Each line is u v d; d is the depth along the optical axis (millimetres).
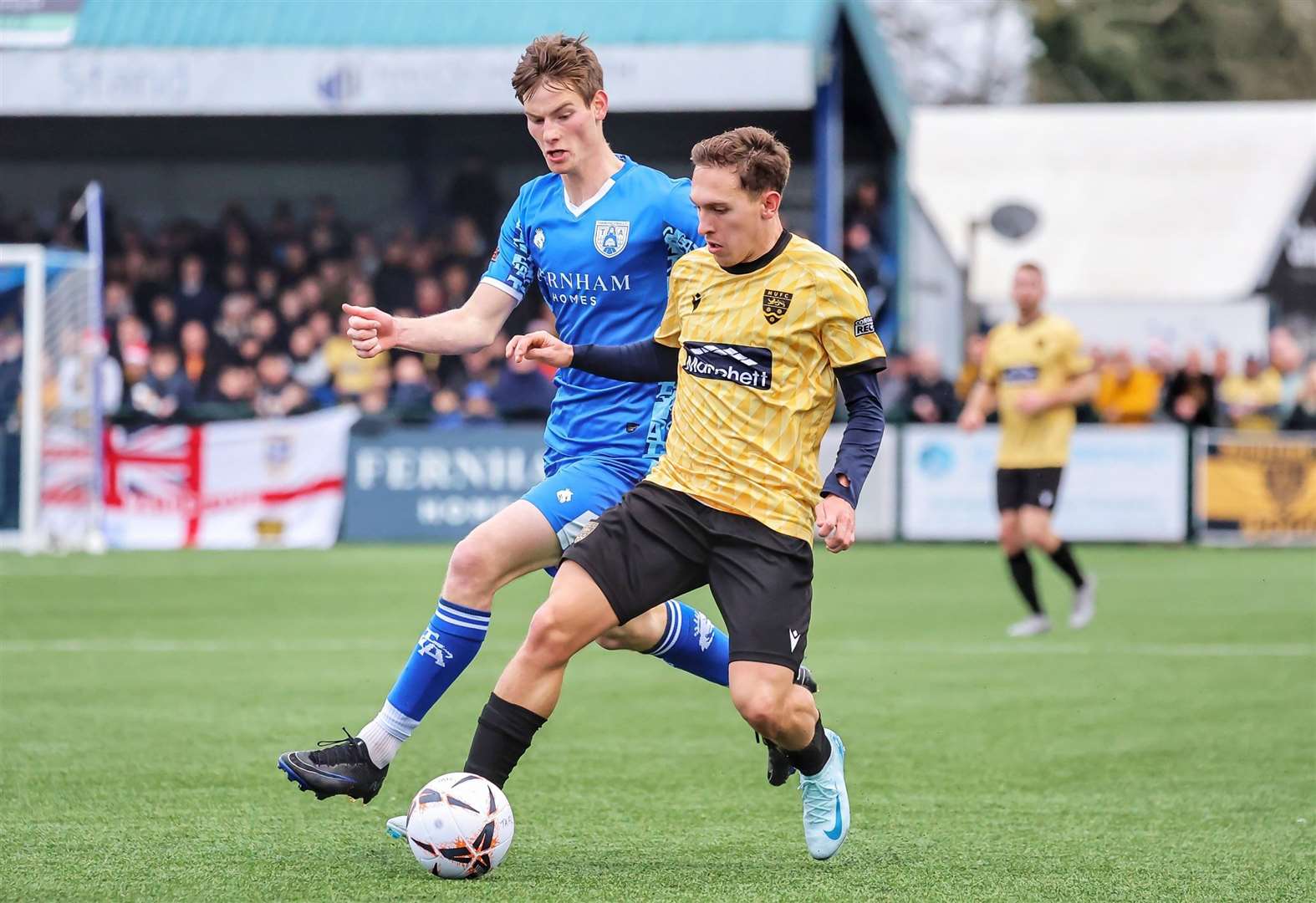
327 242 53219
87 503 43438
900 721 18391
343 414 44688
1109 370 45969
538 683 11383
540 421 45312
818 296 11156
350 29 47438
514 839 12492
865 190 53000
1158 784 14883
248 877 11078
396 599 31297
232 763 15547
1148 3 94938
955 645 25375
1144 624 28219
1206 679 21734
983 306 63219
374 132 56312
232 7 47844
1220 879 11281
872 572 37750
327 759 12180
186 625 27297
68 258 42000
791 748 11414
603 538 11414
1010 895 10742
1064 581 35969
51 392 42688
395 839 12398
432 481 44500
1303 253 64250
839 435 43719
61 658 23328
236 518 44344
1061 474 27125
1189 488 44844
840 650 24641
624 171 13023
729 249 11164
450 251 52375
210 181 57625
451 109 47281
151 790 14266
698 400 11414
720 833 12781
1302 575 36938
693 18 45688
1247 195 65438
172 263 53125
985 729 17859
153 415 44531
